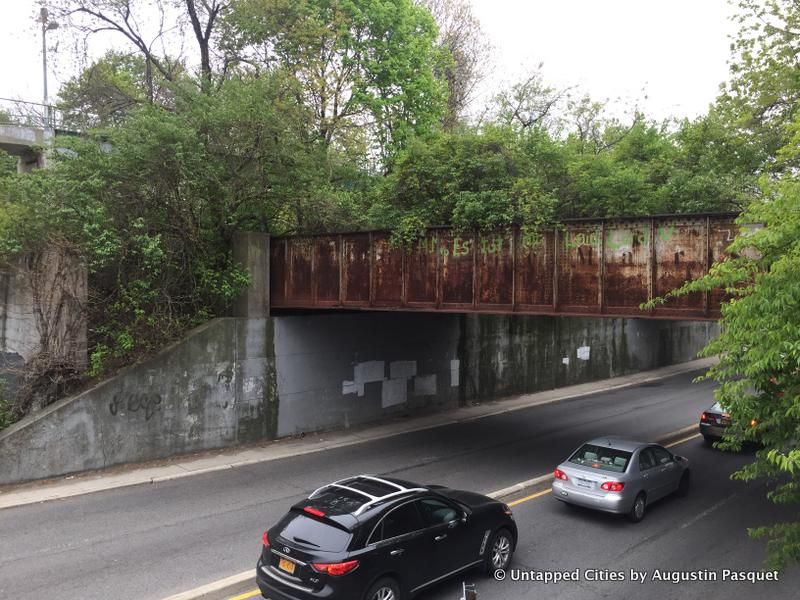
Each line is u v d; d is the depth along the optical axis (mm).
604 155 25938
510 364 28109
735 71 23797
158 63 25078
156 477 14758
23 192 16094
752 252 12141
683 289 8438
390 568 7781
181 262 18453
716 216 12781
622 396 29297
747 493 14203
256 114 18438
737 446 8359
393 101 29438
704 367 41094
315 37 25016
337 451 17953
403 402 23203
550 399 27719
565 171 22938
